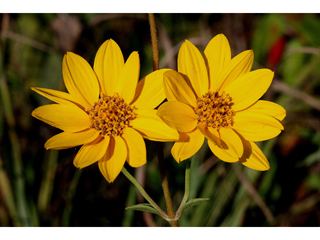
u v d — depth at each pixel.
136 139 0.24
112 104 0.25
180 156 0.23
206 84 0.25
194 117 0.25
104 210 0.40
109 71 0.25
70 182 0.40
